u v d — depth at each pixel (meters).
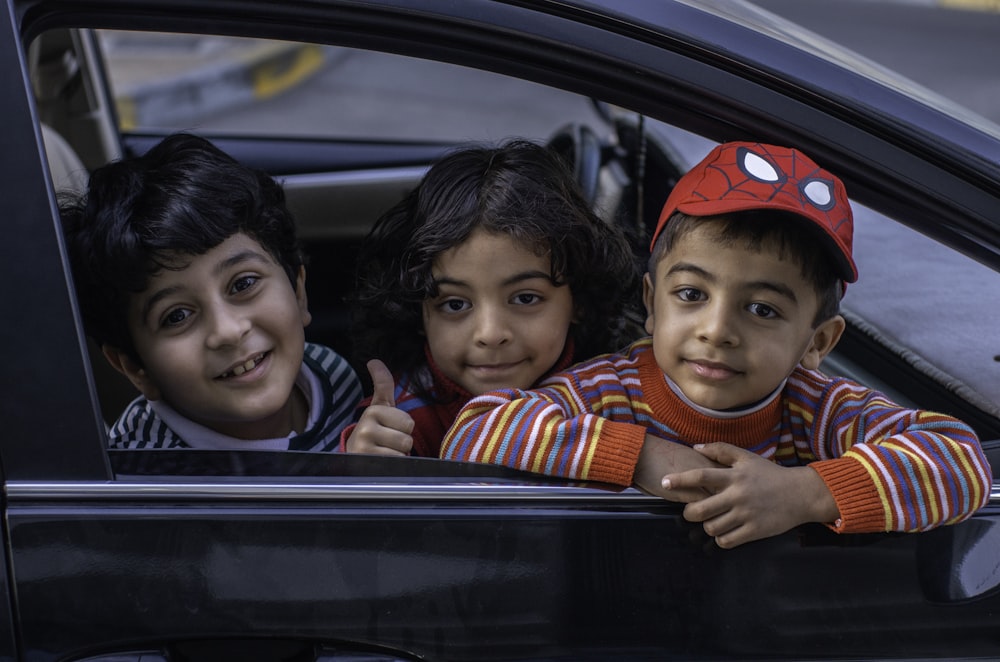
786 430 1.46
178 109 9.06
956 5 12.44
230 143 2.98
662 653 1.24
